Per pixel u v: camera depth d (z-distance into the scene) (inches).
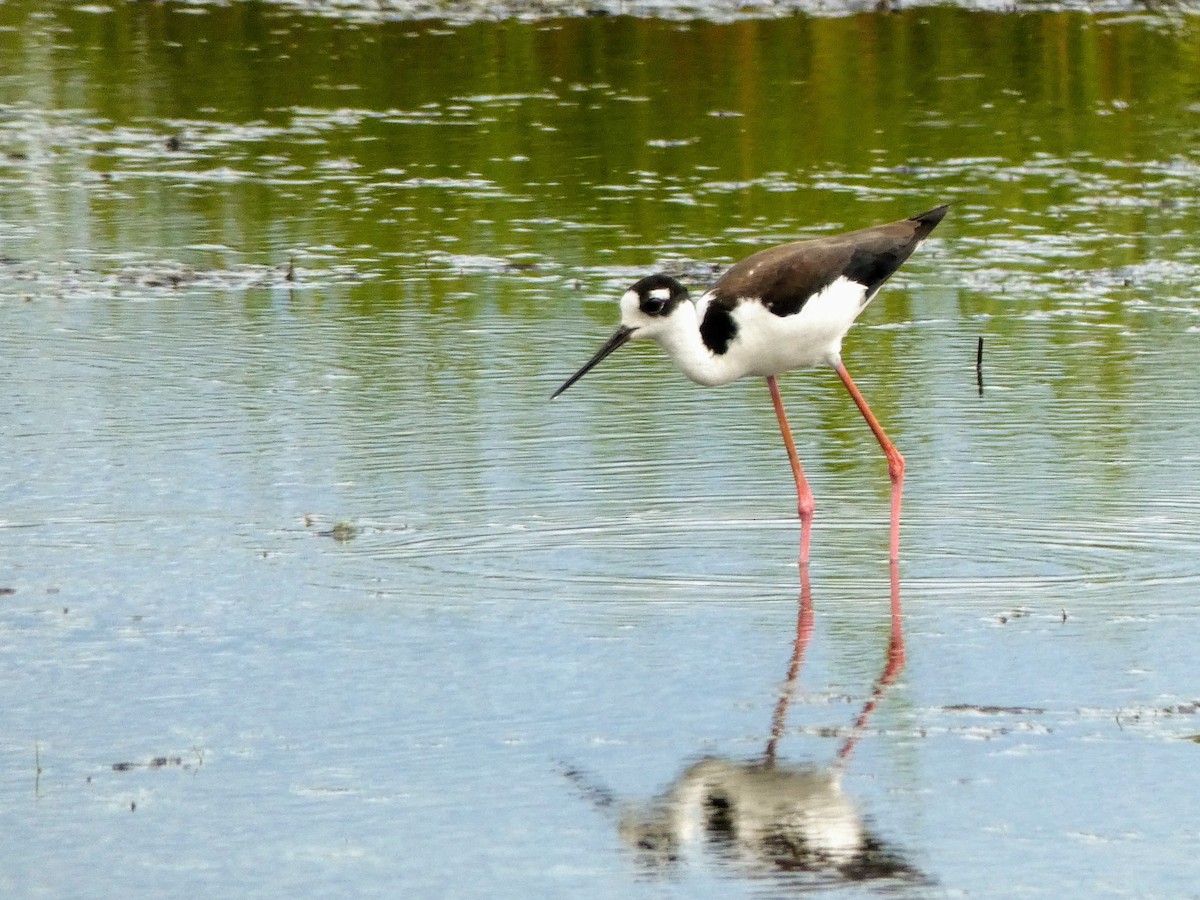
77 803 340.5
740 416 597.3
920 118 1010.7
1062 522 494.9
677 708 381.4
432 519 495.8
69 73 1128.2
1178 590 446.6
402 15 1283.2
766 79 1098.1
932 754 359.3
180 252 787.4
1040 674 397.7
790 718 376.5
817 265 498.3
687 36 1208.8
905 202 851.4
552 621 428.5
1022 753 359.3
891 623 428.8
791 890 309.6
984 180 891.4
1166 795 342.0
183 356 647.1
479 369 639.1
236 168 923.4
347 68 1139.9
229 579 451.2
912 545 482.6
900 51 1168.2
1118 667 400.8
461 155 944.9
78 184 892.0
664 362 658.2
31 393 603.5
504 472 535.8
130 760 358.0
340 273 757.3
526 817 335.6
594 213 840.9
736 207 845.2
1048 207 850.1
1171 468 534.3
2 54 1171.9
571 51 1173.7
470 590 447.2
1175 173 907.4
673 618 431.8
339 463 539.8
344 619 427.8
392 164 928.9
